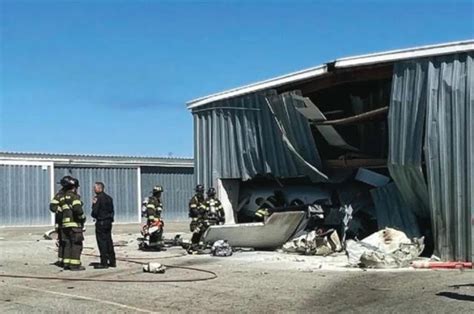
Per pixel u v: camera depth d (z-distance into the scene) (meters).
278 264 14.98
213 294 10.81
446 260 14.79
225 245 17.02
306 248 16.98
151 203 18.77
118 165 39.59
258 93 19.39
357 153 18.33
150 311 9.41
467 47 14.40
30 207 35.81
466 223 14.48
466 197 14.48
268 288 11.37
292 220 17.83
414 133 15.30
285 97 18.30
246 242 18.08
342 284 11.72
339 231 18.47
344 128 18.36
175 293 10.94
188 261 15.77
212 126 20.95
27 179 35.84
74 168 37.84
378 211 16.98
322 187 19.41
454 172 14.62
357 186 18.66
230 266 14.65
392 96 15.76
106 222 14.59
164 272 13.63
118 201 39.56
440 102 14.83
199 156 21.36
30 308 9.68
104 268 14.40
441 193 14.80
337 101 19.02
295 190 20.02
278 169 19.11
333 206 18.92
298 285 11.67
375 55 15.98
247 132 19.86
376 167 18.09
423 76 15.20
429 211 15.98
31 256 17.20
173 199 42.34
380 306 9.58
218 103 20.73
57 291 11.23
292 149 18.67
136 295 10.77
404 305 9.59
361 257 14.25
